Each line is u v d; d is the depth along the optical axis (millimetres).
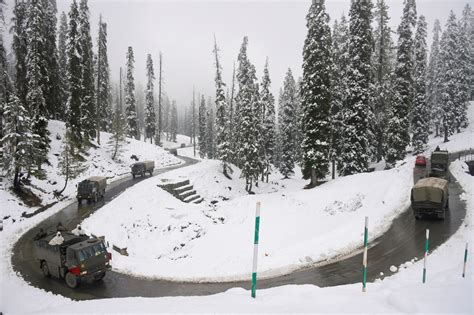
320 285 13336
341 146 35438
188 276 15734
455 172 32469
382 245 17031
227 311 5488
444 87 53000
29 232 22469
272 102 52781
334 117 36656
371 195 25422
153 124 70812
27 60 34219
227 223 25703
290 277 14461
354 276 13891
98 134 50219
